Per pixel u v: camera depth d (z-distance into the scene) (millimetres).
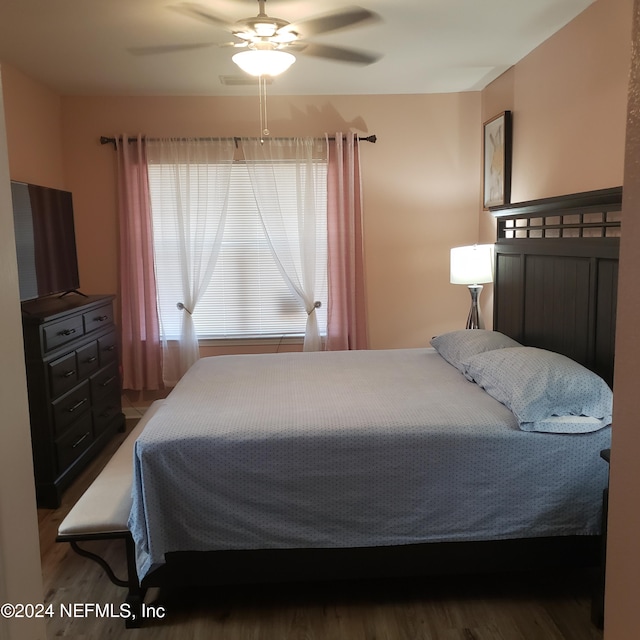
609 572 817
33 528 808
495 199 4270
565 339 2965
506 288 3740
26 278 3344
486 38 3361
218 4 2723
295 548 2252
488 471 2252
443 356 3514
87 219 4582
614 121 2777
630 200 744
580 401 2338
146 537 2170
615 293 2512
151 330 4605
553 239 3064
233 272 4715
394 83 4285
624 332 765
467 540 2271
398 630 2180
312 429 2270
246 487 2219
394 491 2250
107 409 4113
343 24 3053
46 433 3176
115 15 2846
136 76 3965
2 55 3488
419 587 2453
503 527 2262
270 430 2264
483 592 2408
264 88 4336
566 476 2262
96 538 2203
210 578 2256
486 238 4566
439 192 4703
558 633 2146
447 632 2162
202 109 4531
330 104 4582
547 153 3465
